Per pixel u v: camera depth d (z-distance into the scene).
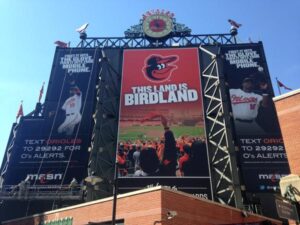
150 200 29.91
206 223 31.91
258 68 55.41
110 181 46.34
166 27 62.22
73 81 56.56
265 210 44.56
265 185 45.75
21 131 52.16
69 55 59.09
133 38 62.22
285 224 43.22
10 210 47.84
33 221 39.34
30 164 49.16
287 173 46.34
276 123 50.44
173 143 49.59
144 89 54.50
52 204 47.97
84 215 34.53
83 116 53.16
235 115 51.47
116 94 55.00
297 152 25.48
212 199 45.12
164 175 47.03
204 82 55.22
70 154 49.72
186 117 51.75
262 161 47.47
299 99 26.78
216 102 52.78
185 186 46.19
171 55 57.38
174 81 54.97
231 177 46.19
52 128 52.25
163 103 53.16
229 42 61.12
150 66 56.59
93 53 59.25
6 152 52.50
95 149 48.25
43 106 54.91
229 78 54.69
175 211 29.67
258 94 52.97
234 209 35.62
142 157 48.59
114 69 57.12
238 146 48.75
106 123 51.78
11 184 47.56
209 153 48.66
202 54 57.72
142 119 51.84
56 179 47.72
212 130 50.72
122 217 31.19
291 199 19.66
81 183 46.97
